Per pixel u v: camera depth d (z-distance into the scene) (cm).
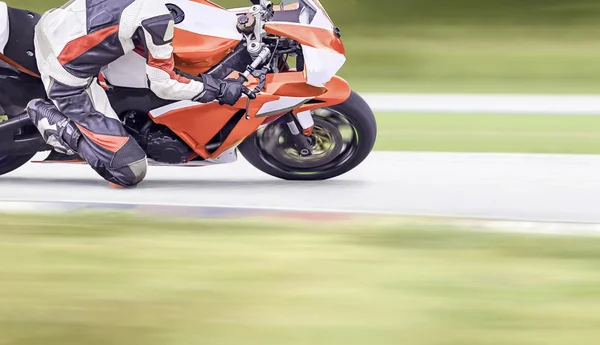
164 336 1253
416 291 1392
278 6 1952
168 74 1756
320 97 1884
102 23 1720
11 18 1797
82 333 1262
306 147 1962
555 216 1756
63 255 1523
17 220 1694
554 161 2312
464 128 3047
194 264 1487
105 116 1814
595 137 2858
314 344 1229
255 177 2131
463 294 1384
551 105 3709
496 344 1233
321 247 1565
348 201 1866
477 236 1625
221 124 1870
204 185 2025
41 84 1884
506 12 6294
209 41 1831
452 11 6294
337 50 1852
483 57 5225
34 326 1283
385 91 4278
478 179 2094
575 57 5222
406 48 5459
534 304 1352
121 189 1948
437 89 4341
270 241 1592
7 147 1889
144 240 1590
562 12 6262
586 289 1405
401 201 1872
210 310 1325
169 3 1831
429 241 1599
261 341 1237
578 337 1254
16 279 1430
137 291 1387
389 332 1264
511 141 2764
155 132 1889
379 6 6356
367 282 1423
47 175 2108
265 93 1847
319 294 1378
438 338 1249
